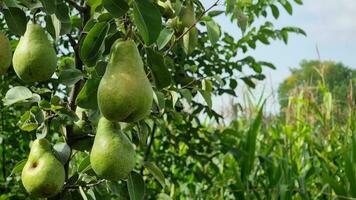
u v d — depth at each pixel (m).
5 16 1.20
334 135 2.99
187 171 2.52
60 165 1.25
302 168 2.73
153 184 2.60
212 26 1.41
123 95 1.03
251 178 2.74
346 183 2.40
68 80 1.29
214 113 2.32
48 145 1.27
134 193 1.26
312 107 3.11
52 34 1.31
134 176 1.26
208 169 2.88
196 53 2.27
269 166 2.61
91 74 1.19
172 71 2.00
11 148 2.51
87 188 1.40
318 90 3.39
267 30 2.30
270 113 3.25
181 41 1.47
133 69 1.05
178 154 2.59
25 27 1.19
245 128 3.39
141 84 1.04
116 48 1.07
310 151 2.83
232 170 2.79
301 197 2.49
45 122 1.33
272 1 2.28
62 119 1.33
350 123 2.84
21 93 1.36
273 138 3.07
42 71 1.18
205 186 2.95
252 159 2.58
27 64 1.17
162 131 2.05
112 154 1.14
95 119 1.29
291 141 2.91
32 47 1.17
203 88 1.72
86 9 1.35
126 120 1.05
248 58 2.35
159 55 1.13
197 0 1.42
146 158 2.31
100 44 1.17
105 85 1.04
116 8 1.10
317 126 3.18
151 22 1.05
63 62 1.56
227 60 2.36
